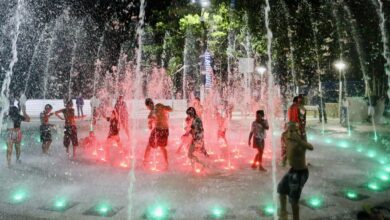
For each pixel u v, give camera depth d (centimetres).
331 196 771
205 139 1628
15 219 637
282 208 638
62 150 1305
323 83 3150
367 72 2728
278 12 2519
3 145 1445
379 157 1208
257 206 704
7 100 2744
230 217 648
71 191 797
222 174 951
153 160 1126
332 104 2752
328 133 1847
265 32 2539
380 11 2388
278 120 2552
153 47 3216
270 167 1038
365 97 2345
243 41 2736
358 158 1188
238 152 1291
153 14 3105
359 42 2581
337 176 939
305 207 703
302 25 2512
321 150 1349
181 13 2842
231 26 2628
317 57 2595
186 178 908
